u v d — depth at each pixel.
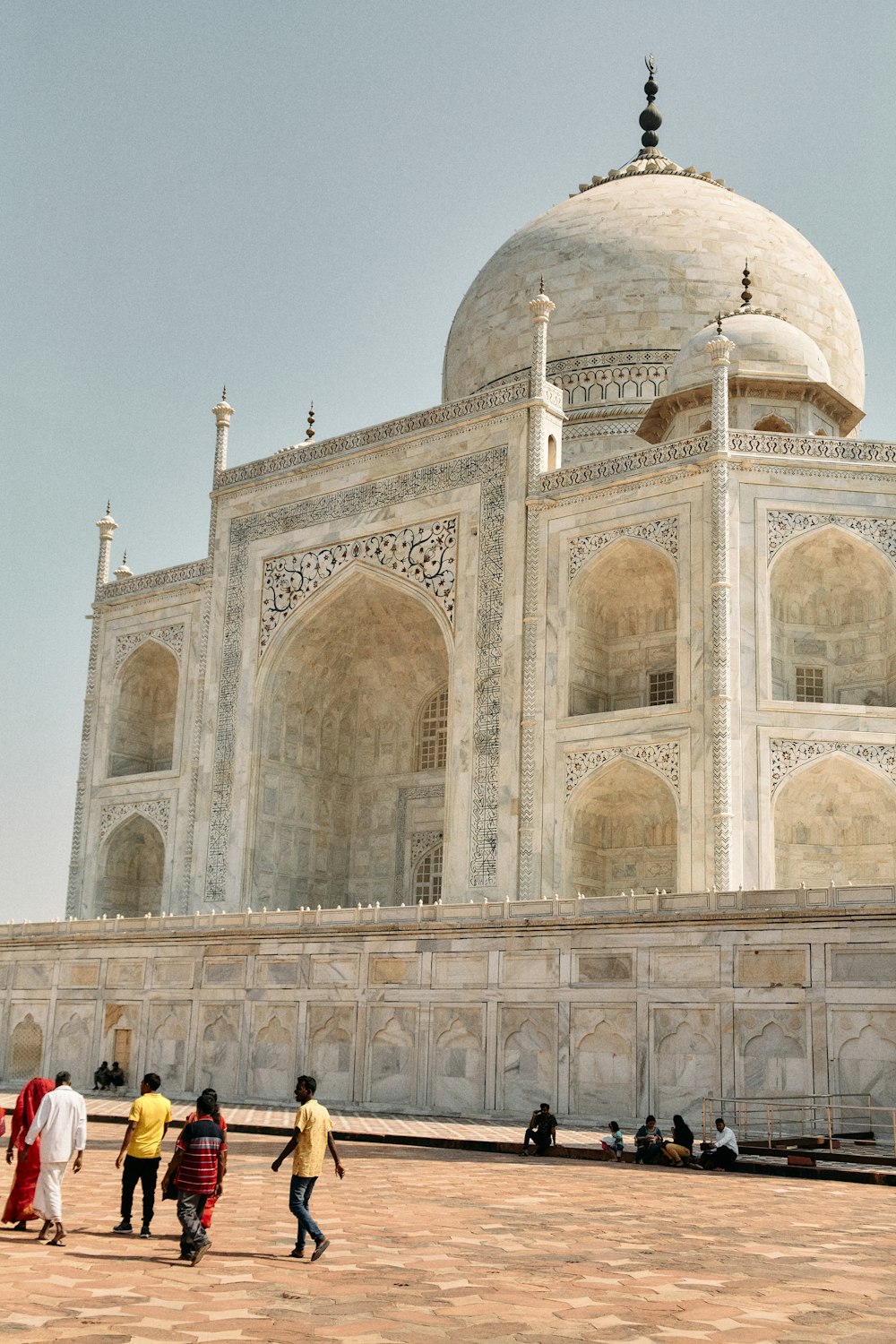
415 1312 12.84
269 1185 23.69
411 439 57.34
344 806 64.19
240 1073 44.31
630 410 65.00
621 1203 21.75
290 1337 11.73
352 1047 41.78
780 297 67.69
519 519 53.16
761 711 46.81
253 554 62.50
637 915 36.62
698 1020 35.19
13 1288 13.60
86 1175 25.70
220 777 60.91
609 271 67.62
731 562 47.75
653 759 47.72
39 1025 50.44
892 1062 32.12
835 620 50.44
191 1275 14.62
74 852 66.12
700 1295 13.93
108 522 69.94
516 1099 38.06
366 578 58.22
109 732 66.75
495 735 51.91
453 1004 39.91
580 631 51.91
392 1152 30.81
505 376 68.94
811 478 48.72
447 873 51.94
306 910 44.12
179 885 61.59
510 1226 18.92
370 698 65.00
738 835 45.56
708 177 76.69
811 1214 20.72
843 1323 12.67
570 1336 11.92
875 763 46.72
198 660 63.69
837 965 33.31
